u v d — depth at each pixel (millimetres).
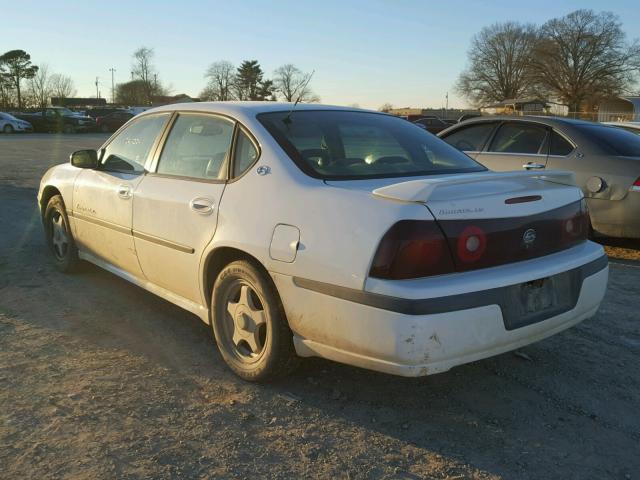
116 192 4273
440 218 2658
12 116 38062
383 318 2607
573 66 72375
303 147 3373
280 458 2703
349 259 2709
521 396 3295
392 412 3109
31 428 2889
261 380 3322
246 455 2721
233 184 3389
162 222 3785
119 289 5012
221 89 72188
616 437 2912
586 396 3307
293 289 2955
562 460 2721
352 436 2887
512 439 2879
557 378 3516
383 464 2670
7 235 6996
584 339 4094
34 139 30766
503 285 2742
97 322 4281
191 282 3656
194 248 3539
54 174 5387
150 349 3842
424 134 4098
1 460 2635
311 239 2877
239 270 3258
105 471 2576
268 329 3184
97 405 3121
